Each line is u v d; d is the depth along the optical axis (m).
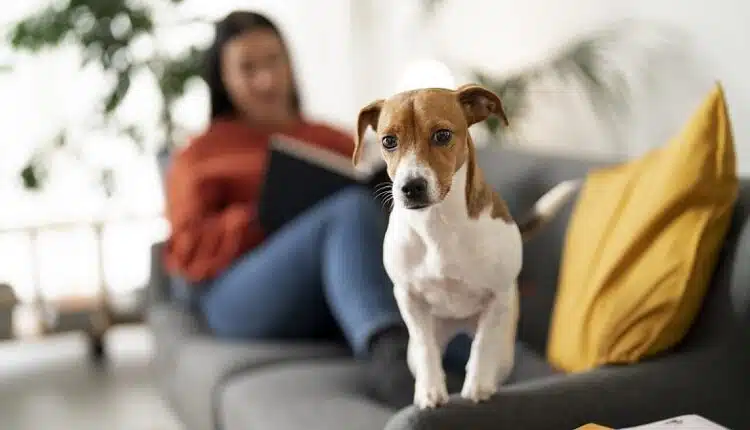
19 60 3.00
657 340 1.15
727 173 1.17
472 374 1.02
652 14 1.83
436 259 0.95
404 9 2.91
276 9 3.32
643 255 1.22
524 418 1.01
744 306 1.13
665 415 1.09
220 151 2.16
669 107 1.82
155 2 2.82
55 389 2.57
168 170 2.31
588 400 1.06
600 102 1.98
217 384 1.62
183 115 3.21
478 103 0.95
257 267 1.83
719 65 1.67
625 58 1.93
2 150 3.04
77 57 3.04
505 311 0.99
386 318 1.51
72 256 3.15
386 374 1.44
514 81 2.11
